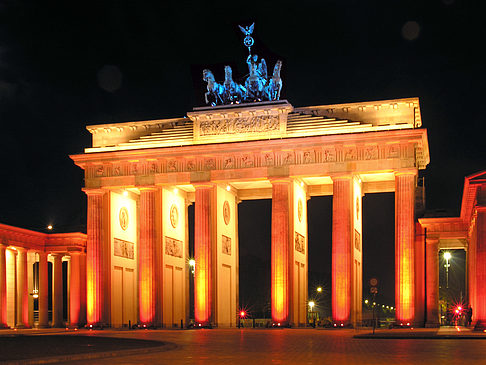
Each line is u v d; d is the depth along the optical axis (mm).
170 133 117500
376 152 105812
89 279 116438
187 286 126188
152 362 41219
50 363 40875
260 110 111750
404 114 107812
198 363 40375
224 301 116125
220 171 112625
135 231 127375
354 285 106562
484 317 80312
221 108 113875
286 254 108188
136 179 116750
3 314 115438
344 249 105312
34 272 160125
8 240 116938
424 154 113562
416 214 118000
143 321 113375
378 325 121125
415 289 103812
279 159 110125
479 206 81750
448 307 157375
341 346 55625
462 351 48250
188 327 111250
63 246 126938
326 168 107562
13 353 45844
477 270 81188
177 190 123125
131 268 124812
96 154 118250
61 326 127500
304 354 46938
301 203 117438
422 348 51781
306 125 110500
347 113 110125
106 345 55750
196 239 112688
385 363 39406
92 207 118250
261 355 46406
